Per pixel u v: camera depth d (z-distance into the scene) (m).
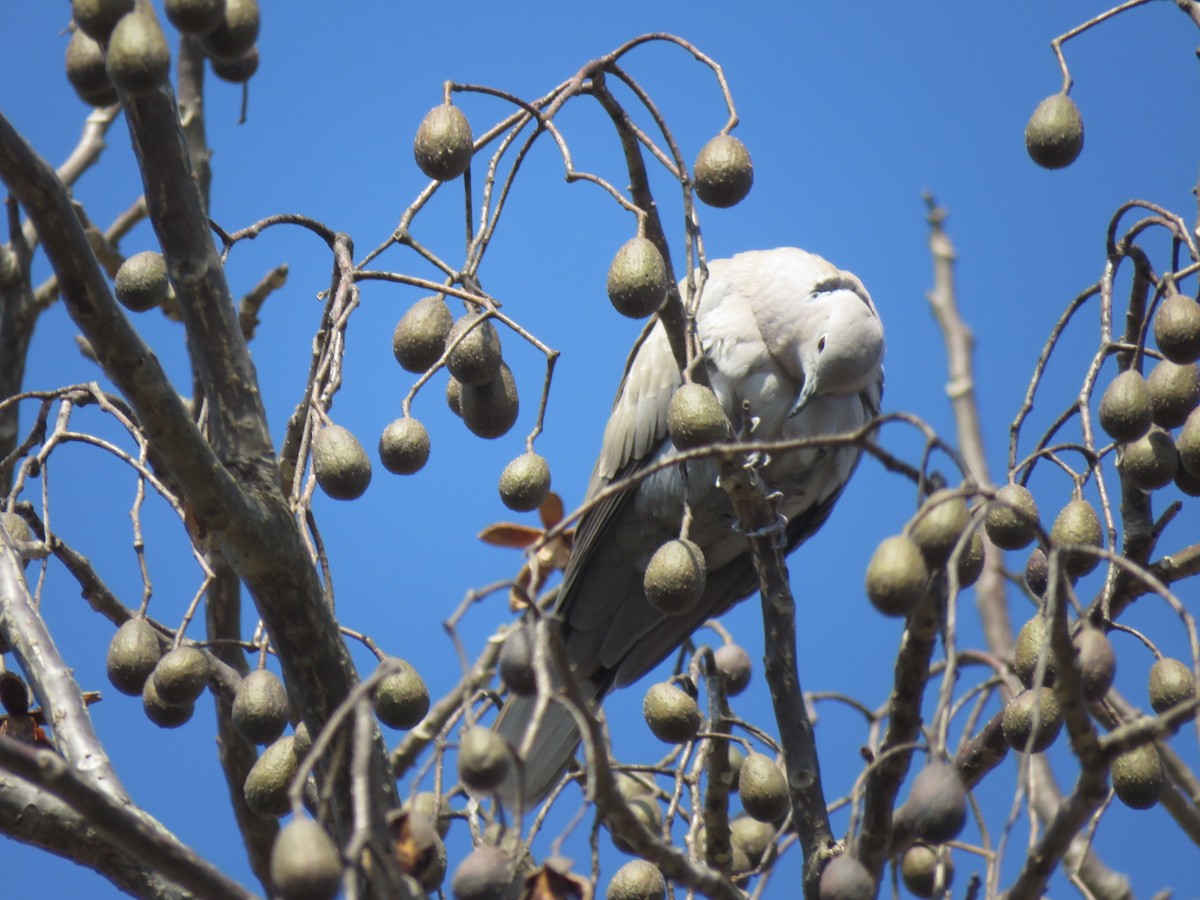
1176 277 7.27
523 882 5.08
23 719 7.64
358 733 4.40
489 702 6.95
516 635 5.39
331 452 6.93
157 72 6.11
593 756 5.18
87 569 8.55
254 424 7.06
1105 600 7.18
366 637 7.06
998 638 11.83
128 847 4.84
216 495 6.59
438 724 10.14
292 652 6.91
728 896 5.79
